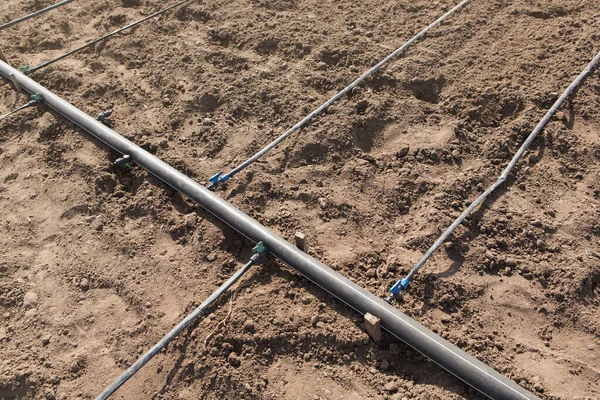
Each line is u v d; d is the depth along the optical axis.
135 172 1.96
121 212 1.87
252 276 1.68
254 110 2.11
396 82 2.14
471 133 1.99
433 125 2.02
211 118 2.11
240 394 1.48
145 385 1.52
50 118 2.15
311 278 1.62
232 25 2.44
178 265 1.73
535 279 1.62
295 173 1.90
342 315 1.58
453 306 1.59
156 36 2.45
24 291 1.71
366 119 2.02
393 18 2.43
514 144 1.94
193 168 1.94
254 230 1.70
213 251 1.75
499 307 1.58
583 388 1.44
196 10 2.54
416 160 1.91
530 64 2.17
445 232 1.65
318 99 2.12
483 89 2.10
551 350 1.51
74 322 1.64
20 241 1.83
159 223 1.83
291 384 1.49
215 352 1.54
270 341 1.55
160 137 2.06
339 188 1.86
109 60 2.39
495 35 2.30
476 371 1.41
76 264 1.75
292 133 1.99
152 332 1.60
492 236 1.71
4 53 2.47
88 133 2.08
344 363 1.52
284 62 2.27
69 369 1.56
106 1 2.67
